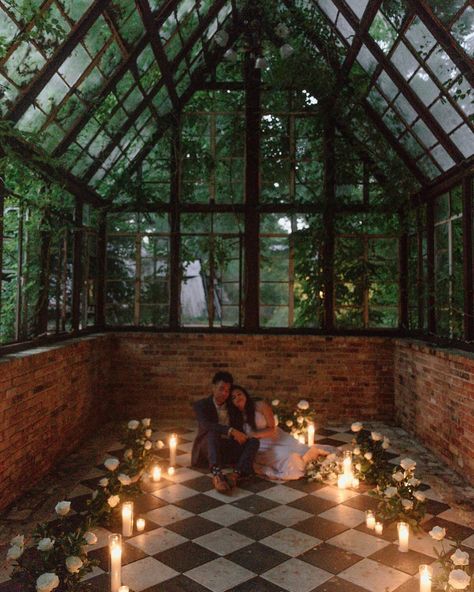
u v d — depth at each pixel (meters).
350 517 4.22
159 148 7.85
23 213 5.29
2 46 4.05
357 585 3.22
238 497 4.64
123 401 7.60
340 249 7.71
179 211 7.82
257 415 5.43
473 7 4.34
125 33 5.23
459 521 4.16
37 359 4.92
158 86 6.68
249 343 7.53
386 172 7.44
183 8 5.95
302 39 7.34
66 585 3.02
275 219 7.82
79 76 5.10
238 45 7.68
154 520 4.16
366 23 5.66
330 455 5.16
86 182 6.82
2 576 3.21
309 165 7.77
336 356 7.48
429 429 6.05
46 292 5.83
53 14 4.23
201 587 3.20
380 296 7.68
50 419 5.29
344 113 7.54
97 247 7.79
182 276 7.89
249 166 7.78
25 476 4.72
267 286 7.79
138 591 3.15
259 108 7.80
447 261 6.36
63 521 3.72
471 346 5.50
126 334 7.59
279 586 3.21
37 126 5.13
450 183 6.09
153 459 5.27
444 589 2.97
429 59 5.28
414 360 6.56
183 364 7.57
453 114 5.48
